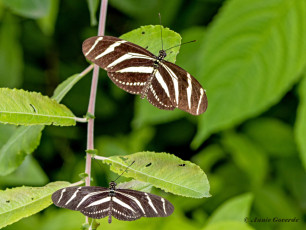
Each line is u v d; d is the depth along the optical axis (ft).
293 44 3.08
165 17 3.62
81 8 3.82
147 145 3.97
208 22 3.67
